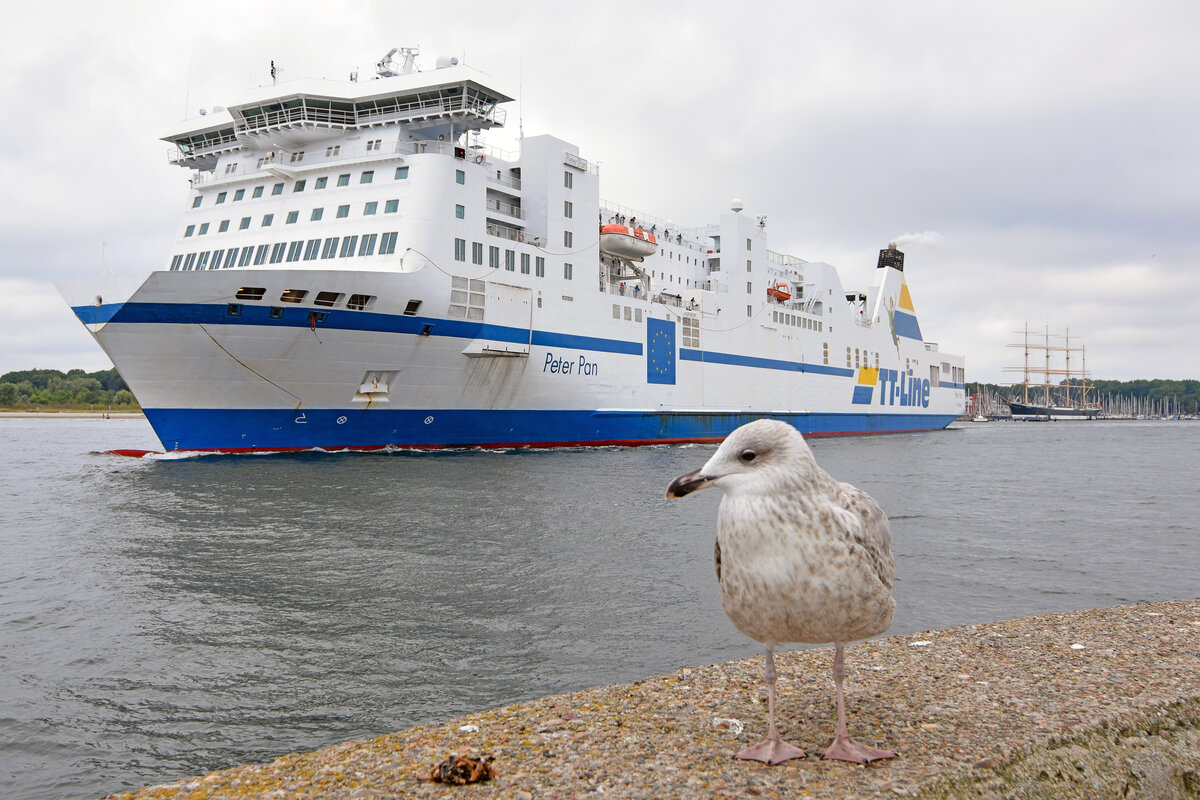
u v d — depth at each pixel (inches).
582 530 611.8
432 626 359.3
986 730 154.3
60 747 234.8
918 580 467.2
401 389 1155.9
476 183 1197.7
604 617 374.9
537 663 310.5
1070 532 649.0
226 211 1302.9
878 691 182.4
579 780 134.3
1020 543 594.2
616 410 1487.5
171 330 971.9
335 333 1048.2
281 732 246.8
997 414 7081.7
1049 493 938.1
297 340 1029.8
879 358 2514.8
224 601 401.4
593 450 1408.7
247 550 527.8
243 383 1045.2
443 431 1240.2
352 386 1109.7
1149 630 242.8
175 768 222.8
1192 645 222.4
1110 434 3189.0
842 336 2295.8
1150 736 157.8
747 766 138.9
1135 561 528.7
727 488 132.3
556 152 1355.8
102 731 246.5
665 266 1852.9
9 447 1642.5
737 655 319.9
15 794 206.5
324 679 292.2
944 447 1920.5
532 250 1293.1
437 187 1138.0
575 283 1385.3
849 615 128.0
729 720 165.3
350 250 1152.2
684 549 540.4
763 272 1963.6
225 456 1084.5
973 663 206.2
